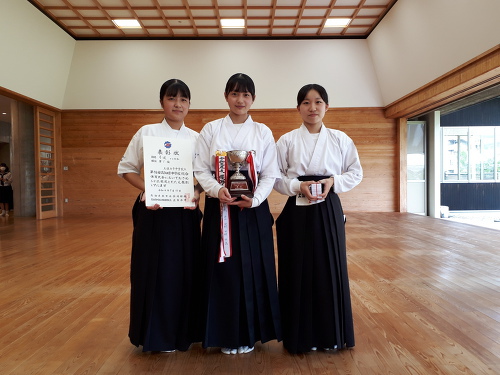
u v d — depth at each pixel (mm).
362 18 7566
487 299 2756
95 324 2330
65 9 7105
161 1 6875
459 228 6586
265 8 7207
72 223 7793
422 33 6289
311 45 8539
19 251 4746
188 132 2037
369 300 2750
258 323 1860
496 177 10320
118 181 9234
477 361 1808
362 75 8773
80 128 9180
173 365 1793
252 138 1861
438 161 9133
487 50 5078
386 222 7445
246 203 1771
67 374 1711
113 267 3867
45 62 7711
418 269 3676
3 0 6023
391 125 9242
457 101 7828
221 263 1839
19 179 9336
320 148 1938
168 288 1863
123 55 8570
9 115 13062
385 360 1825
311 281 1886
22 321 2383
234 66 8656
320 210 1917
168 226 1875
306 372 1715
